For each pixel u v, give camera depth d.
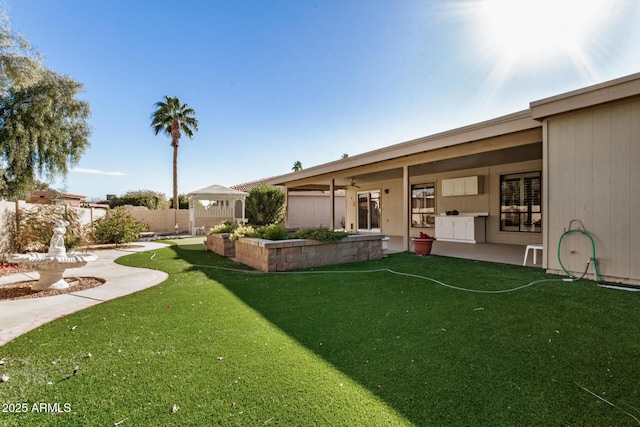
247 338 2.90
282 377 2.22
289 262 6.30
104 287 4.98
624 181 4.55
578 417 1.78
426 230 12.21
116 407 1.90
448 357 2.50
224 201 19.20
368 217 14.92
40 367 2.38
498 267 6.18
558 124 5.18
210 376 2.23
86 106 10.68
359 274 5.72
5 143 8.89
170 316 3.52
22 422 1.77
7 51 6.79
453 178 11.17
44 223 8.18
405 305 3.86
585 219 4.94
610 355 2.49
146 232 17.41
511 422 1.74
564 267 5.22
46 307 3.90
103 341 2.85
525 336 2.87
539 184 9.02
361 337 2.91
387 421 1.76
